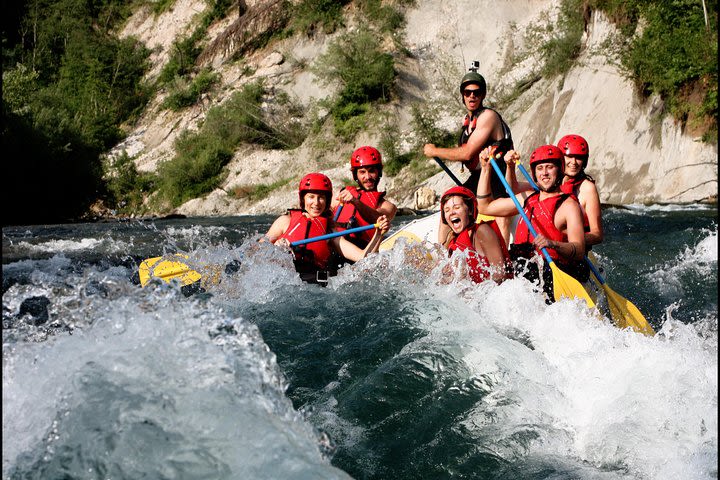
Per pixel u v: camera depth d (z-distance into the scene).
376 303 4.70
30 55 36.78
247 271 5.23
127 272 7.32
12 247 10.02
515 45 24.12
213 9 35.31
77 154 24.58
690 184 14.36
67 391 2.72
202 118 30.56
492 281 4.75
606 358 3.79
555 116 18.48
